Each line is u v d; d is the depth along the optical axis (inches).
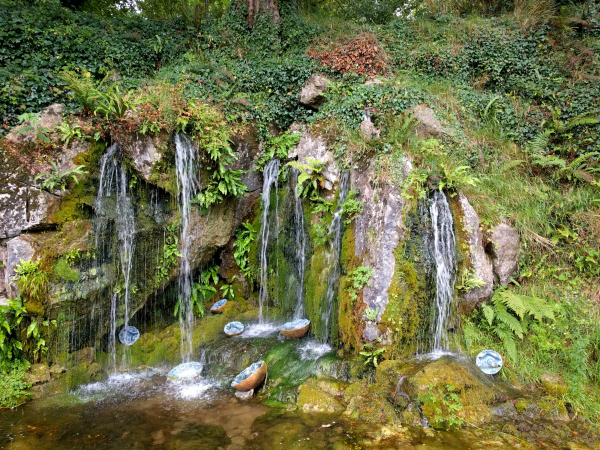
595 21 362.9
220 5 489.7
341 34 389.1
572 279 259.1
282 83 349.4
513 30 371.9
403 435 171.2
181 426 186.7
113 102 249.6
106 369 247.1
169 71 348.2
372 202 247.3
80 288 238.7
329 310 261.4
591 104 319.6
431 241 242.7
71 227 240.1
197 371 243.3
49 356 231.6
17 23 306.5
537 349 227.6
